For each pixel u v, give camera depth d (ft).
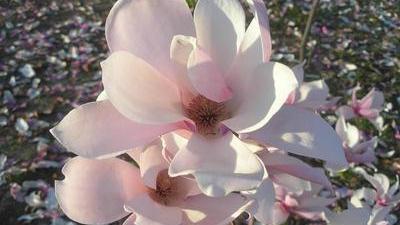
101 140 1.03
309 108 1.45
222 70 1.14
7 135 5.14
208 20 1.14
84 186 1.14
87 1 7.56
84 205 1.12
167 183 1.20
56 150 4.87
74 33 6.82
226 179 0.97
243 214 2.57
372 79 6.32
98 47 6.59
